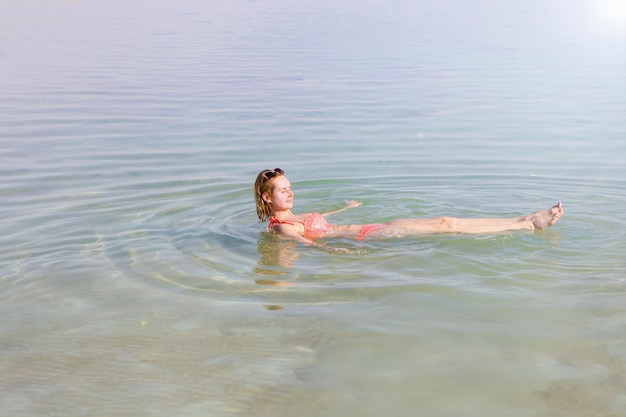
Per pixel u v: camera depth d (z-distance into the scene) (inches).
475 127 487.5
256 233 278.7
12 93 599.5
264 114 528.1
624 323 185.5
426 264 235.1
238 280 227.1
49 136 458.0
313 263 241.4
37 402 156.3
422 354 171.2
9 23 1119.6
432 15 1338.6
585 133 467.5
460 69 730.8
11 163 394.3
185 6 1485.0
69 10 1355.8
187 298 213.0
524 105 560.1
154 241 269.7
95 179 362.9
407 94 605.3
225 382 161.6
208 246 262.7
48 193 339.0
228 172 376.8
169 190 343.6
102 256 253.8
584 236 261.1
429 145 438.0
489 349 172.7
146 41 942.4
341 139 454.0
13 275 236.5
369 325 188.5
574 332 181.0
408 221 269.7
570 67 740.0
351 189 344.2
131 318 199.3
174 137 457.1
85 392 159.9
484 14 1357.0
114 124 493.0
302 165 392.2
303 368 166.4
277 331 187.5
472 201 321.1
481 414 144.7
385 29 1113.4
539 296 205.3
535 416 143.7
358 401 150.7
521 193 334.3
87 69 721.0
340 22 1216.2
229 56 815.7
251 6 1510.8
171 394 157.2
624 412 144.3
